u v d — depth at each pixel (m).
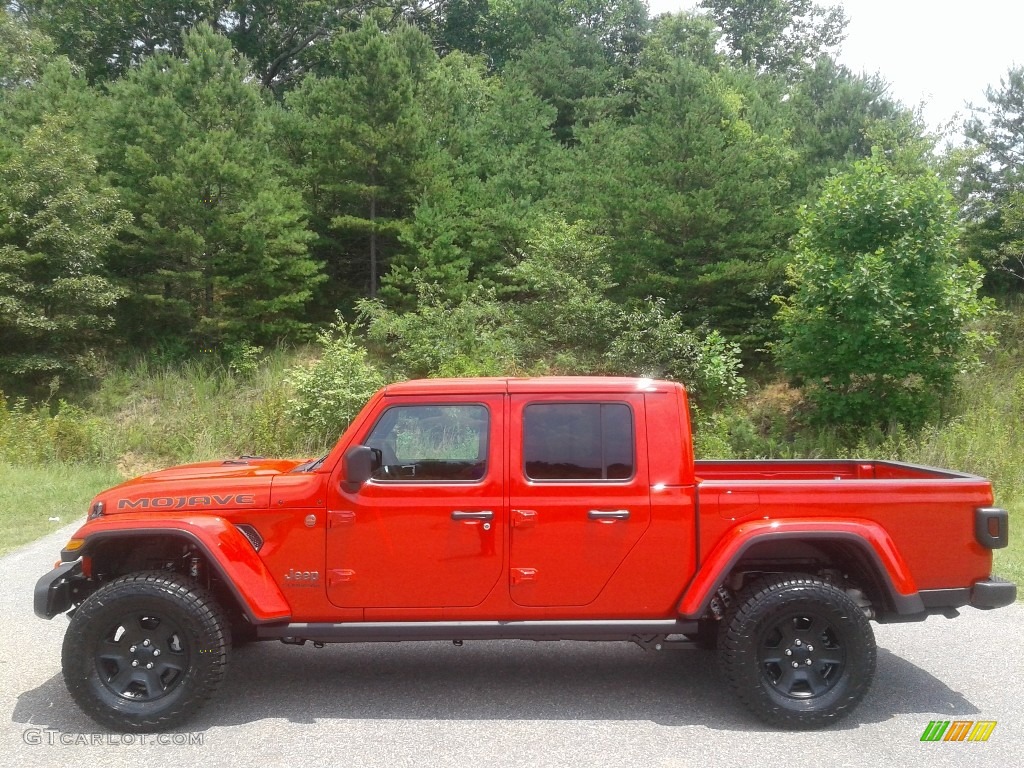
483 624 4.69
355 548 4.68
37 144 17.12
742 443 15.37
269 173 19.45
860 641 4.54
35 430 15.09
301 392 16.19
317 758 4.18
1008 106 22.30
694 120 18.45
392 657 5.83
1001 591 4.73
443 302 19.19
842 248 15.41
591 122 30.44
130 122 19.28
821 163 22.59
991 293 20.67
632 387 4.85
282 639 4.96
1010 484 11.91
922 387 15.48
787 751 4.27
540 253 18.64
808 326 15.47
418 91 23.08
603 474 4.77
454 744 4.36
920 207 14.97
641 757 4.20
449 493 4.70
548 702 4.97
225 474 5.05
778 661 4.63
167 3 36.12
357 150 19.33
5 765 4.10
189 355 19.03
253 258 18.64
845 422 15.73
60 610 4.70
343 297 21.39
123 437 16.28
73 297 17.25
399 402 4.79
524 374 17.17
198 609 4.50
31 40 26.72
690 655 5.89
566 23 42.38
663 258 18.22
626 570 4.72
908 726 4.61
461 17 43.84
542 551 4.70
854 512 4.76
